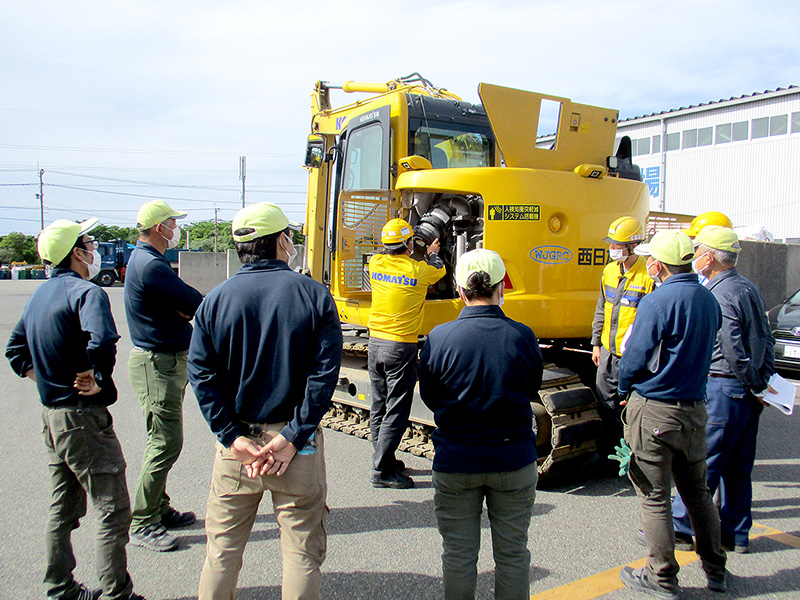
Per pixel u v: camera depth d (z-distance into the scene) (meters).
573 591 3.08
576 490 4.52
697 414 2.93
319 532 2.36
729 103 22.75
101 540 2.72
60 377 2.69
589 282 5.00
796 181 21.41
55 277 2.85
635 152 26.09
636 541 3.65
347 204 4.97
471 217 4.78
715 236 3.42
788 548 3.59
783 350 8.87
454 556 2.41
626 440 3.11
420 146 5.33
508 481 2.38
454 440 2.45
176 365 3.51
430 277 4.43
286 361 2.28
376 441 4.58
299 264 10.57
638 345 2.92
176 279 3.46
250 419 2.31
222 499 2.32
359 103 6.23
